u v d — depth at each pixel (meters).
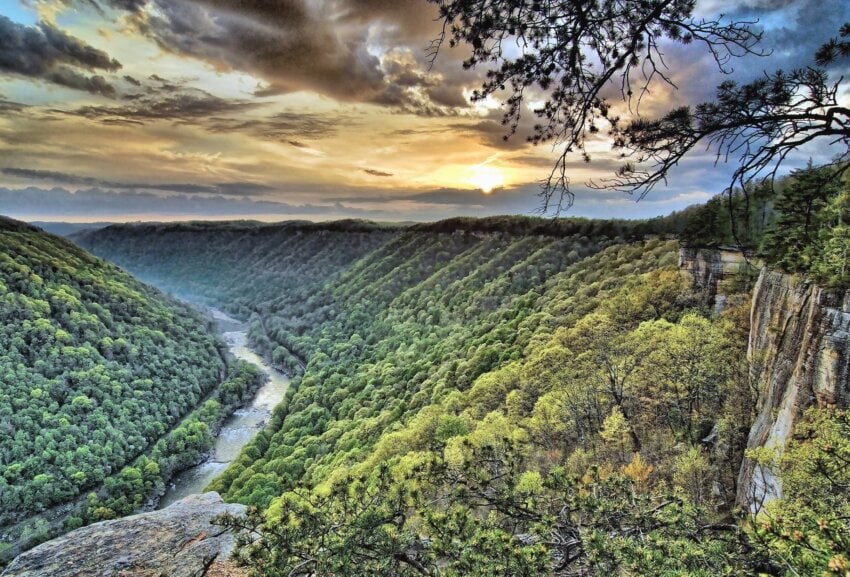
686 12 5.34
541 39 5.89
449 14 5.76
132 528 9.21
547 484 7.87
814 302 17.97
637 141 5.43
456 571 6.03
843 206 15.70
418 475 7.95
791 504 9.62
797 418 18.02
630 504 7.49
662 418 31.31
